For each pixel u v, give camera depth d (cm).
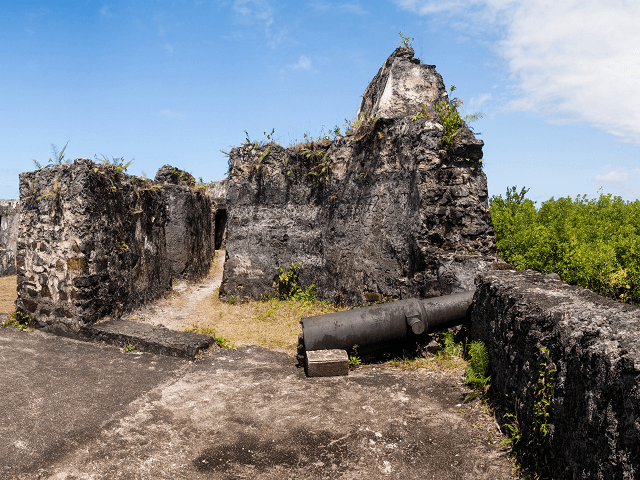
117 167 725
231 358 567
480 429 373
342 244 832
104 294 682
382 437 365
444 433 369
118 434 371
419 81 827
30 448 348
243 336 660
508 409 366
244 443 357
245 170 923
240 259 914
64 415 403
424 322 539
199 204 1279
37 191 677
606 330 257
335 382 483
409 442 357
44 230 666
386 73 882
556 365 283
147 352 584
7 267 1389
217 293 1015
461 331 574
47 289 663
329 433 372
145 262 835
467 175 666
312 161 885
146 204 845
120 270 736
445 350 556
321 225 884
